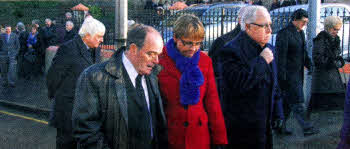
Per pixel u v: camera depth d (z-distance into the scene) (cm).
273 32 575
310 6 527
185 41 220
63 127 314
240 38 263
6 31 783
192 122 226
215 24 659
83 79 199
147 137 204
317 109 471
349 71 604
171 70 226
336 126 427
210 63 245
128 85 200
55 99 323
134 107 200
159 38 201
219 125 240
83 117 195
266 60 251
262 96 255
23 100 647
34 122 542
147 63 201
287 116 430
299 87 428
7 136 470
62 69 323
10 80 764
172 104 226
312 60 482
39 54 766
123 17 455
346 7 752
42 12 713
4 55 778
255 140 256
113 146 201
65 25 722
